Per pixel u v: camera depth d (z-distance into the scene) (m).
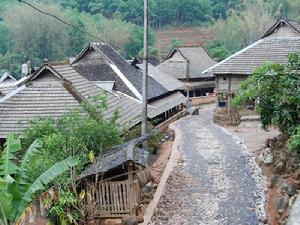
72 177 13.27
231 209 15.27
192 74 54.81
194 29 97.25
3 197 10.45
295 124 18.50
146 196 16.16
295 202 12.04
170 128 32.47
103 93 20.92
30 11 71.88
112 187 14.02
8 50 74.44
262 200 15.89
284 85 18.53
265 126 20.45
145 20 21.38
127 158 13.51
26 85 21.05
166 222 14.45
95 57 32.84
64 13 77.44
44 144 14.53
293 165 16.70
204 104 52.03
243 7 97.12
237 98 20.45
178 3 98.81
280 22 34.59
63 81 20.61
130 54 80.69
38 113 19.62
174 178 18.86
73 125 16.42
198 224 14.19
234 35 83.00
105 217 14.09
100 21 80.31
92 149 16.17
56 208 12.35
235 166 20.28
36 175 12.66
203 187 17.69
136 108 25.14
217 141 26.00
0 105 20.06
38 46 71.88
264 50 34.41
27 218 14.12
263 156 20.88
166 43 90.12
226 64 34.66
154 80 39.78
